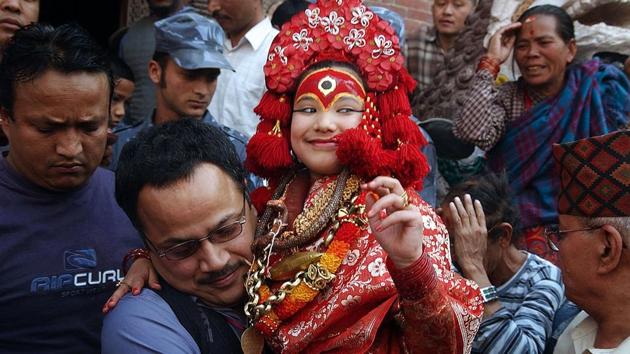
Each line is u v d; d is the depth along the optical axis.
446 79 4.47
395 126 1.79
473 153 3.67
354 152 1.71
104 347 1.78
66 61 2.01
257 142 1.90
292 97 1.90
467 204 2.60
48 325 2.11
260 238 1.77
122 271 2.19
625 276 1.91
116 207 2.24
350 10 1.86
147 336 1.73
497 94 3.65
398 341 1.68
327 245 1.73
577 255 1.97
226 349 1.78
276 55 1.88
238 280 1.80
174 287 1.82
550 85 3.58
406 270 1.51
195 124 1.80
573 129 3.49
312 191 1.82
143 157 1.72
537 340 2.50
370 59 1.82
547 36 3.53
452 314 1.55
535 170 3.49
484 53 4.18
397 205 1.50
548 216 3.40
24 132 2.04
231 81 3.79
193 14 3.23
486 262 2.70
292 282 1.70
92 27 6.17
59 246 2.13
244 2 3.76
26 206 2.12
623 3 3.91
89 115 2.05
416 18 5.79
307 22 1.88
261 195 1.91
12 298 2.07
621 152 1.88
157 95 3.27
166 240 1.71
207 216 1.70
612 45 3.82
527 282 2.70
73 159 2.07
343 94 1.78
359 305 1.65
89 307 2.15
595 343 2.01
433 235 1.71
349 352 1.63
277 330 1.72
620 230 1.89
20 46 2.03
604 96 3.56
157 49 3.21
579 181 1.95
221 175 1.73
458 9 4.72
